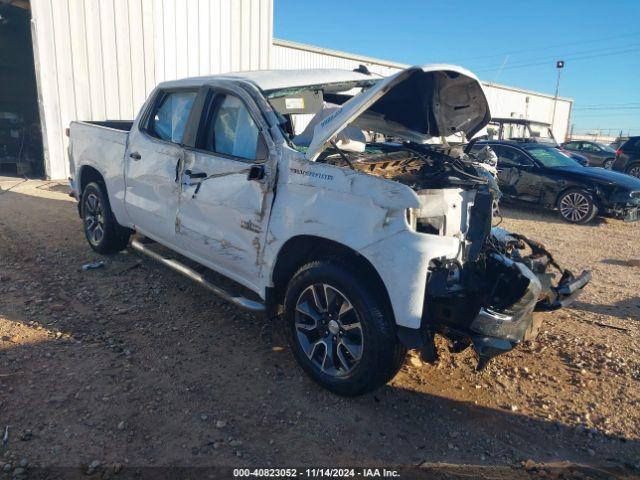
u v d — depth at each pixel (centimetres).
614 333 464
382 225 302
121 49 1220
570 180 1042
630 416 343
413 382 367
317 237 336
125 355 379
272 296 376
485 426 325
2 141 1353
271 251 360
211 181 404
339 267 328
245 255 382
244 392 343
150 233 498
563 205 1052
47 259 576
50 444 282
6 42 1438
